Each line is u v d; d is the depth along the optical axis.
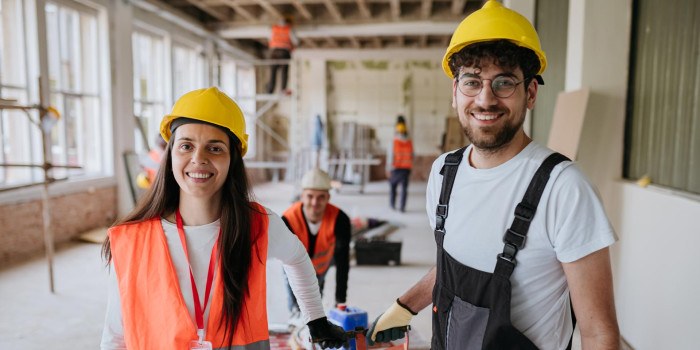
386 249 4.71
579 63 3.15
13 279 4.09
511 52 1.00
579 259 0.96
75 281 4.07
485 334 1.03
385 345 1.64
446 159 1.20
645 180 2.72
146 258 1.14
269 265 4.73
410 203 8.69
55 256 4.84
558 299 1.04
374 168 12.43
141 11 7.06
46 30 5.11
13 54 4.92
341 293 2.62
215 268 1.17
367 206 8.29
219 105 1.17
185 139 1.15
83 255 4.89
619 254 2.94
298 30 8.82
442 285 1.13
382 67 12.18
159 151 5.30
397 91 12.21
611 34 3.08
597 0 3.07
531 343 1.01
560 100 3.44
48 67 5.16
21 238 4.81
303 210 2.54
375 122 12.31
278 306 3.55
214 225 1.20
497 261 1.02
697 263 2.09
